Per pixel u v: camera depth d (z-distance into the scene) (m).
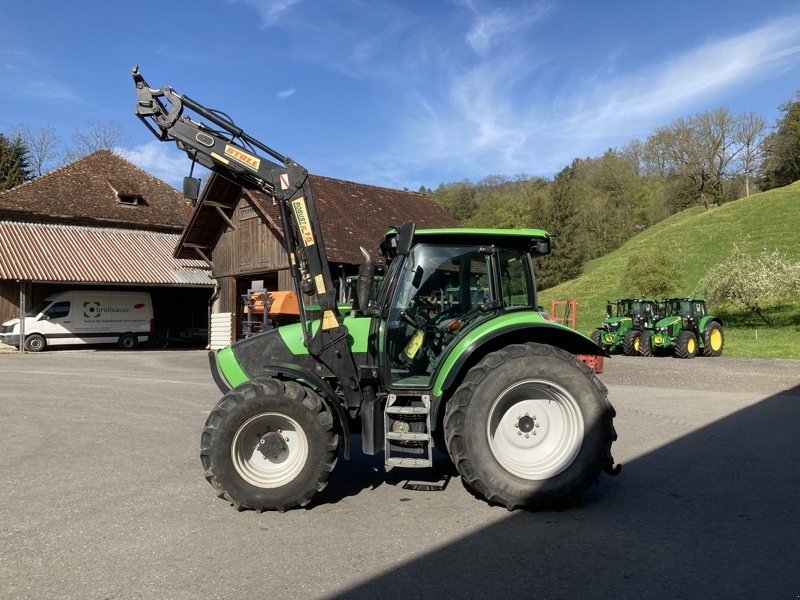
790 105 66.94
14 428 8.01
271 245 21.45
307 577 3.56
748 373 13.85
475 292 5.36
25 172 45.62
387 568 3.68
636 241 55.72
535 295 5.57
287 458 4.82
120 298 25.08
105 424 8.27
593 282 42.75
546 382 4.81
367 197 24.05
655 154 70.75
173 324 30.11
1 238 24.69
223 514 4.68
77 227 28.44
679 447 6.82
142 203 32.22
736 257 27.09
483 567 3.69
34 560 3.82
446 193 75.25
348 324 5.39
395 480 5.65
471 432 4.76
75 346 25.25
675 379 13.03
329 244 19.16
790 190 50.56
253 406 4.68
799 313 28.19
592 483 4.72
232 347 5.54
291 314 13.88
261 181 5.70
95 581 3.52
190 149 5.56
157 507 4.85
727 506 4.79
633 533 4.23
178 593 3.36
